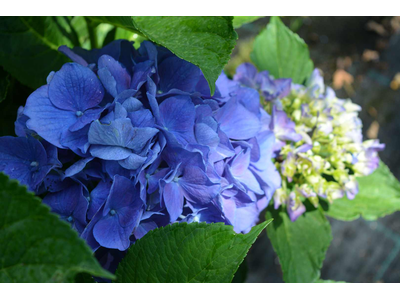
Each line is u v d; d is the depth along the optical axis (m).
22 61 0.36
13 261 0.21
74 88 0.28
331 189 0.40
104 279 0.30
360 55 1.06
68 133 0.27
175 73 0.30
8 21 0.35
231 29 0.27
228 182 0.29
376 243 0.96
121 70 0.29
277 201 0.39
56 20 0.37
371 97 1.04
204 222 0.27
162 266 0.28
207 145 0.28
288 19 1.03
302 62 0.48
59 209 0.28
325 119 0.40
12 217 0.21
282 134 0.37
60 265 0.21
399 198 0.45
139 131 0.26
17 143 0.27
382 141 1.01
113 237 0.28
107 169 0.27
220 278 0.27
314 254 0.42
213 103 0.30
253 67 0.41
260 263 0.89
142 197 0.27
